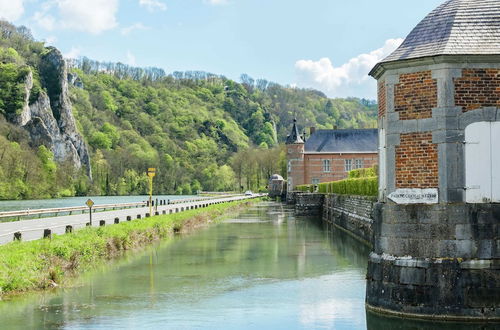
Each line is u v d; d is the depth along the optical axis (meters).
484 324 12.94
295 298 17.64
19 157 106.38
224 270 22.98
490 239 13.19
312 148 94.12
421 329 13.26
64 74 168.12
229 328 14.08
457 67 13.48
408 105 13.97
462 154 13.46
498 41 13.62
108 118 183.00
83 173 148.50
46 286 18.95
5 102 145.62
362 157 92.75
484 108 13.44
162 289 19.06
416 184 13.81
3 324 14.31
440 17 14.66
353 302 17.05
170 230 38.50
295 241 33.97
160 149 176.62
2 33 175.75
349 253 28.31
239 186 157.50
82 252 23.23
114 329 13.91
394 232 13.84
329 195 52.97
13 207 77.56
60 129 157.62
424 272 13.34
